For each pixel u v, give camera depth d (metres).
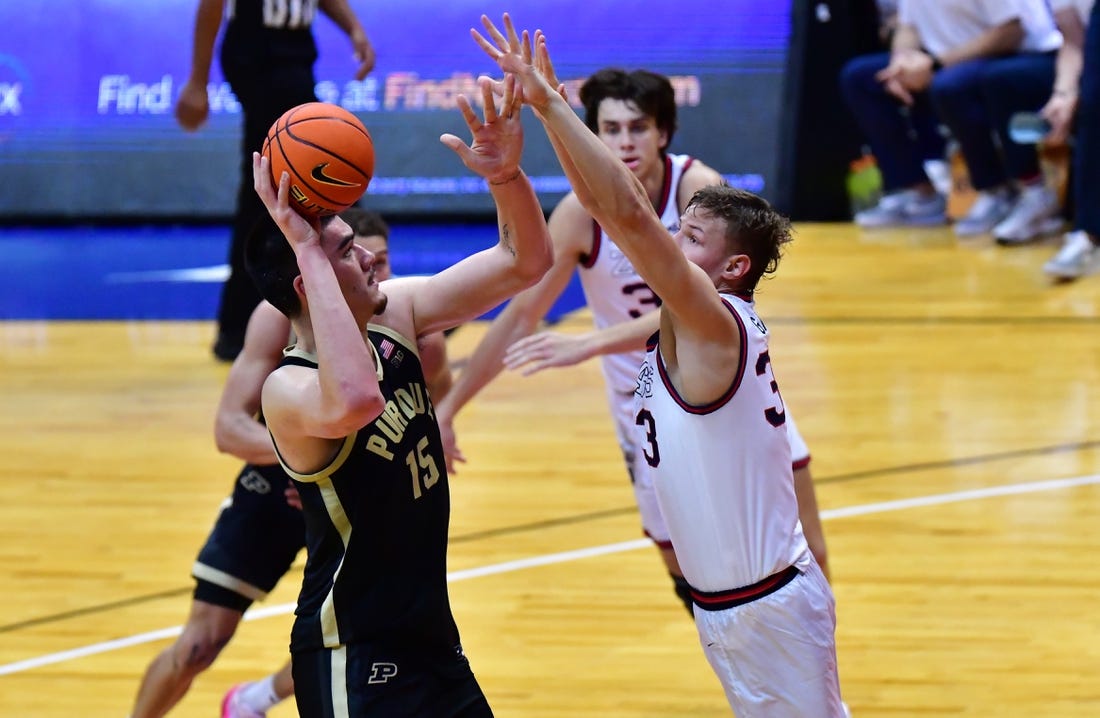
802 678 7.62
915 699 10.36
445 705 7.07
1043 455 15.58
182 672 9.55
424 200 31.06
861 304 22.59
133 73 32.41
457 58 30.78
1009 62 24.81
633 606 12.34
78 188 32.69
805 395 18.12
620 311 11.09
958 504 14.26
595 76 10.67
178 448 17.34
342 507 6.85
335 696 6.84
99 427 18.28
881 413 17.28
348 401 6.26
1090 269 23.02
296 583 13.09
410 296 7.59
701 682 10.92
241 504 9.66
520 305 10.51
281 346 9.31
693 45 30.14
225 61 19.47
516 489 15.40
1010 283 23.38
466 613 12.27
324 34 30.78
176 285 26.67
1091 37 21.72
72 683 11.23
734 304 7.56
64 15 32.47
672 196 10.89
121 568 13.61
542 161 30.25
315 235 6.49
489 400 19.06
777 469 7.63
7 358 22.02
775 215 7.75
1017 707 10.20
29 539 14.41
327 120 6.51
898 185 28.66
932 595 12.16
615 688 10.85
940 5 25.80
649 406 7.77
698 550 7.68
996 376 18.58
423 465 7.11
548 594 12.62
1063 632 11.38
